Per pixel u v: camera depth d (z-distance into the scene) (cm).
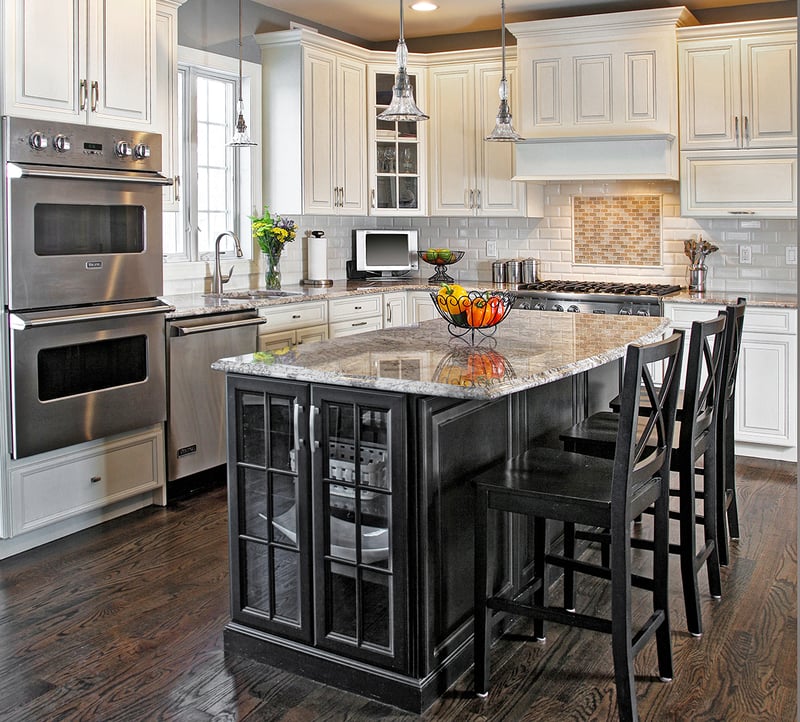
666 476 255
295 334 504
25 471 355
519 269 609
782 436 480
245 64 543
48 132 348
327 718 239
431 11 570
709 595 315
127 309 386
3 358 344
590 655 273
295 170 550
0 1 332
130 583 329
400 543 241
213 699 249
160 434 417
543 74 551
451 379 238
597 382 375
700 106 518
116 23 381
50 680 259
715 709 241
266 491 266
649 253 581
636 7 552
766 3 538
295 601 265
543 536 279
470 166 602
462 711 242
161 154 402
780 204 503
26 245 344
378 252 635
